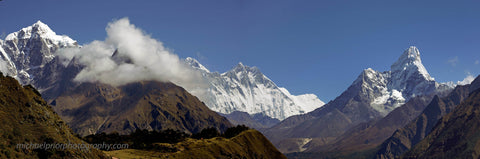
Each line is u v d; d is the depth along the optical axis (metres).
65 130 141.88
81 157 136.62
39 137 128.75
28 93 140.75
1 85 131.62
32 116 132.50
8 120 125.50
